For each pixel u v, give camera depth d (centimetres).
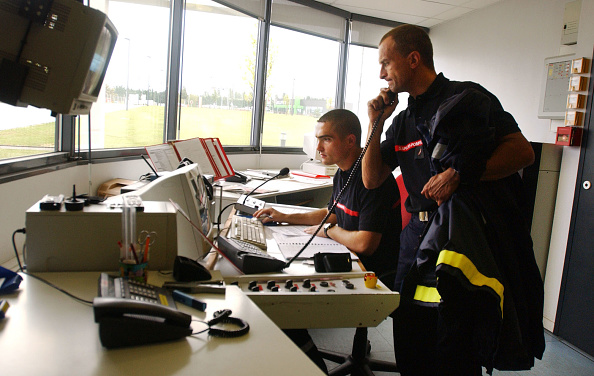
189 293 106
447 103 132
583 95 273
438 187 132
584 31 273
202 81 386
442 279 125
